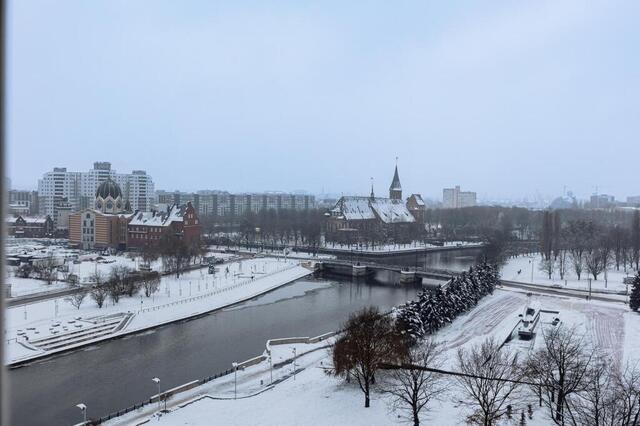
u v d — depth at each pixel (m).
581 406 56.00
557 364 68.12
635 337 102.12
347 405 69.81
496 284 163.88
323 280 190.25
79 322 118.25
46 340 105.44
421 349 82.06
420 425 62.59
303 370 88.06
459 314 123.69
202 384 83.06
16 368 92.38
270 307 145.12
